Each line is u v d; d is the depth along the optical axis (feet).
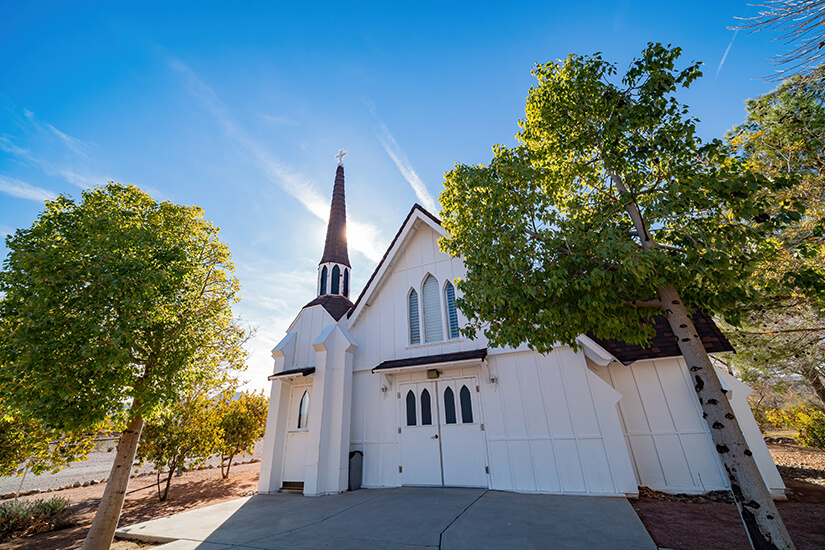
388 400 39.75
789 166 30.09
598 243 18.83
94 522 21.71
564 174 25.54
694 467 29.53
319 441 35.88
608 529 19.94
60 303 20.04
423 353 40.14
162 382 23.20
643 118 20.77
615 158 21.35
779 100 29.71
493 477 32.55
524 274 21.56
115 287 19.83
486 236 23.07
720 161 18.35
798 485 33.09
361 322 45.37
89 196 24.95
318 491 34.17
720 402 16.20
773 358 37.06
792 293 28.66
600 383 31.27
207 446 42.70
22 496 44.34
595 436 30.17
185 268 24.90
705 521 21.81
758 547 13.94
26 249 20.31
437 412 36.96
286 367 44.16
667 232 20.97
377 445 38.60
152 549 20.74
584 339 32.45
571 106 23.68
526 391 33.63
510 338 21.47
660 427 31.32
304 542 20.34
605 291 18.94
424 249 45.14
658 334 33.60
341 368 39.78
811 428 49.37
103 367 19.36
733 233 17.11
